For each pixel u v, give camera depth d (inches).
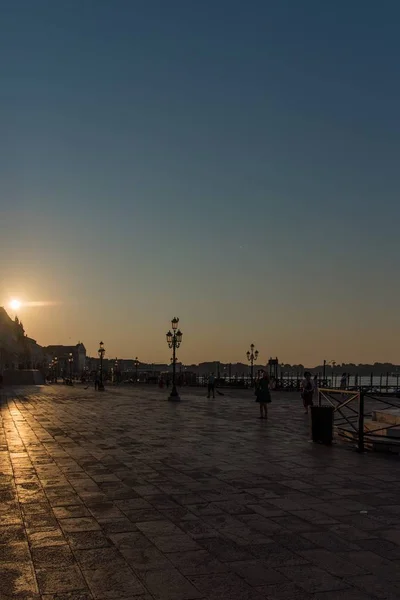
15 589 204.1
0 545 254.4
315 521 295.4
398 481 399.5
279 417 932.6
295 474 425.4
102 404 1333.7
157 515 307.6
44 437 661.3
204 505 330.0
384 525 287.7
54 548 250.1
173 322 1483.8
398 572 222.5
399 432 540.7
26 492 363.9
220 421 860.6
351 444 590.9
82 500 342.3
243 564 230.7
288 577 216.5
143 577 215.9
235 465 465.1
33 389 2578.7
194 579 214.1
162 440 628.7
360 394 553.0
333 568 226.5
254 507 325.4
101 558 237.3
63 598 196.4
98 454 526.0
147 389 2485.2
